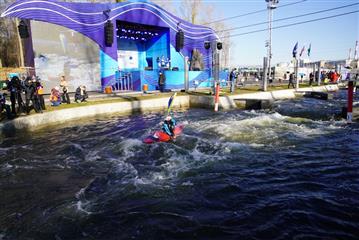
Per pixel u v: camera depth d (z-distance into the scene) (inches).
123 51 1213.7
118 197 291.6
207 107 892.0
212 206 269.6
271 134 526.6
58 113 653.9
